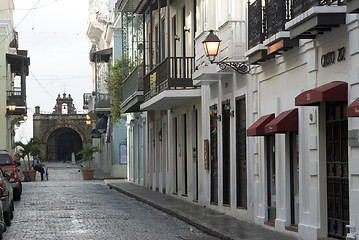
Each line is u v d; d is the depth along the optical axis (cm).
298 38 1602
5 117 5638
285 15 1688
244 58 2120
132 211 2662
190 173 2941
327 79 1549
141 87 3444
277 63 1856
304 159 1677
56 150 11062
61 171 7769
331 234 1548
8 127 5938
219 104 2462
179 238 1831
